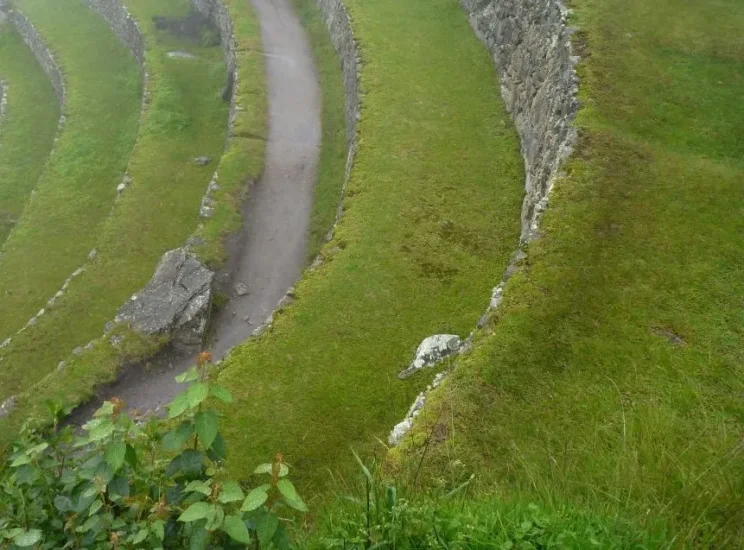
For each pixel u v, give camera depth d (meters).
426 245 18.22
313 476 11.95
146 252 24.62
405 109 23.47
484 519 5.24
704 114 16.30
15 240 27.55
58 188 30.34
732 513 5.83
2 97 41.25
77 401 16.88
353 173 20.66
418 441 8.54
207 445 4.14
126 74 39.19
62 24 44.94
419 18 29.19
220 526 3.95
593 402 8.79
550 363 9.84
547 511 5.51
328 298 16.66
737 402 8.66
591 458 6.98
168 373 18.28
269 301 20.70
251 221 23.41
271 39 34.25
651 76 17.23
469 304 16.45
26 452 4.66
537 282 11.50
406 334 15.62
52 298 23.58
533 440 8.20
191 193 27.52
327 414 13.43
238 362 15.02
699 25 19.11
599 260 12.04
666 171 14.40
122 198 27.23
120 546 4.24
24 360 20.70
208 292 19.78
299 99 29.89
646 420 7.85
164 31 39.66
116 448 4.34
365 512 5.23
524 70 21.89
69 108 36.03
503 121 22.77
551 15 20.17
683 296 11.18
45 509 4.73
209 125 32.00
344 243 18.31
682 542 5.38
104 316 21.95
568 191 13.81
